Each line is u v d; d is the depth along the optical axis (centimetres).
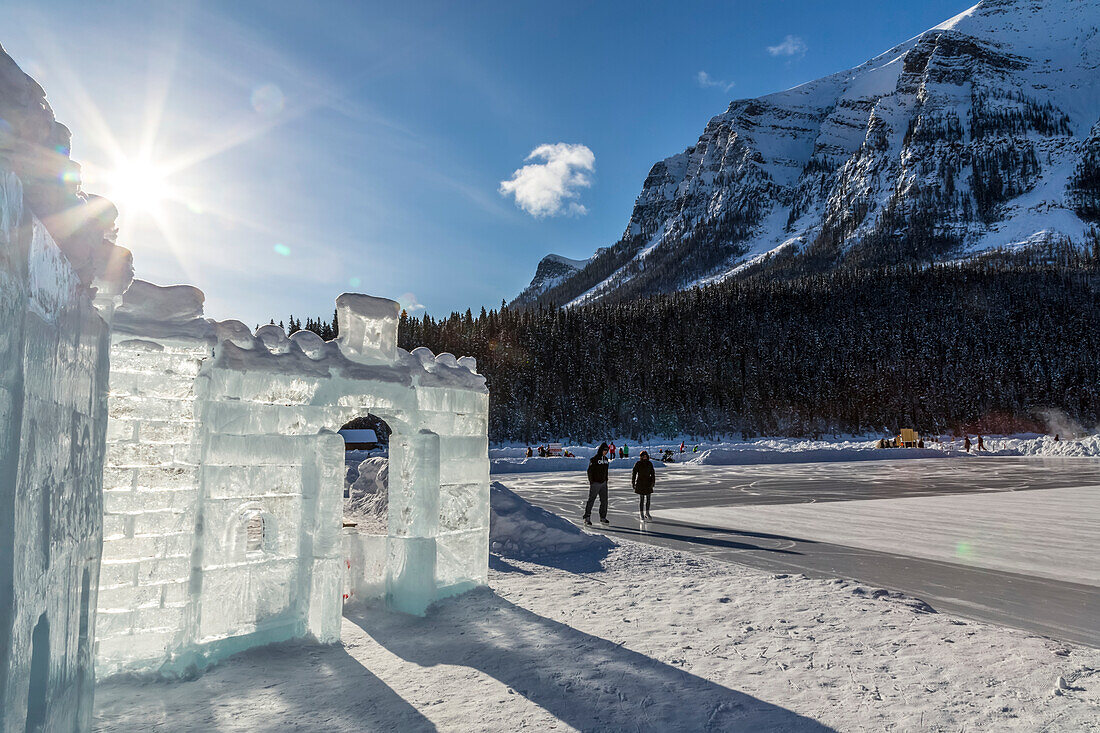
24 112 229
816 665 500
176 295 497
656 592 751
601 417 9538
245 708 420
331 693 448
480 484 761
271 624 543
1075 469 3591
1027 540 1187
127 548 468
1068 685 455
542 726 393
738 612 659
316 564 558
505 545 1041
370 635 587
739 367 10994
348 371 615
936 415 10375
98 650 453
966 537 1223
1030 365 10962
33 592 205
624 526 1382
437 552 702
